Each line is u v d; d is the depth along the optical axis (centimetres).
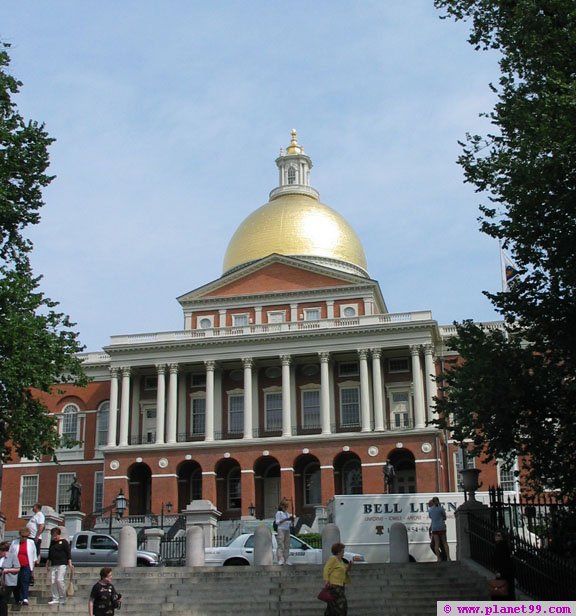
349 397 8325
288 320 8769
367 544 4472
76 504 7369
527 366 3044
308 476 8281
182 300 9012
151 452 8169
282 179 10281
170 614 2780
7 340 3484
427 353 8025
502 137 3219
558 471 3089
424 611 2727
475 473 3428
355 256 9606
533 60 3088
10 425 3638
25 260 3881
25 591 2836
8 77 3812
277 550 3469
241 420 8456
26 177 3791
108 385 8912
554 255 2967
